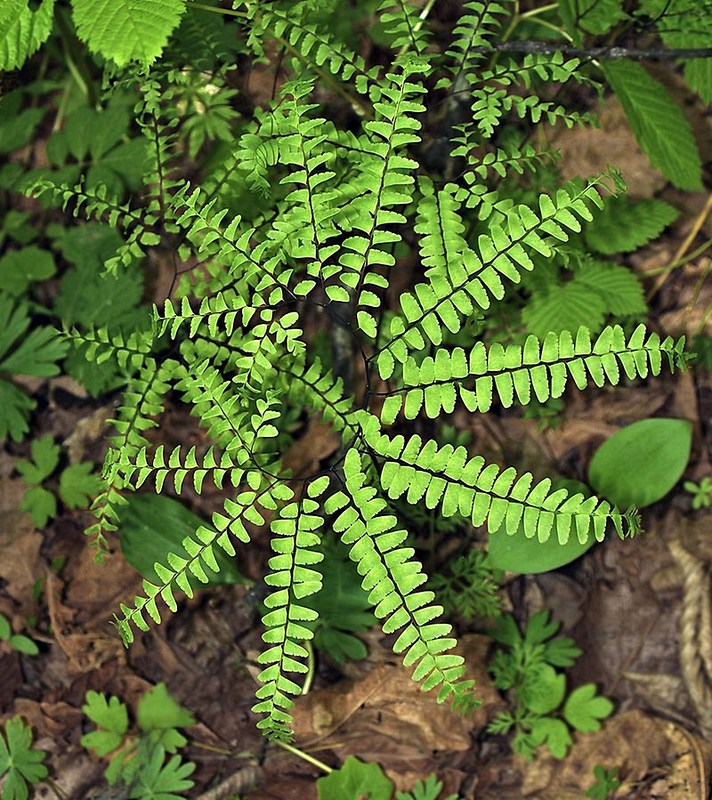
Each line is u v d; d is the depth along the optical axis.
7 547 0.86
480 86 0.79
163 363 0.72
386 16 0.68
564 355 0.59
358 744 0.80
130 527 0.78
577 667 0.81
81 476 0.85
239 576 0.79
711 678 0.80
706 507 0.82
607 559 0.83
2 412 0.86
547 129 0.86
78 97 0.93
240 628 0.83
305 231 0.61
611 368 0.59
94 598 0.84
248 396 0.68
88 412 0.89
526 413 0.84
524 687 0.80
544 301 0.78
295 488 0.80
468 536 0.82
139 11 0.55
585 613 0.82
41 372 0.84
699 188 0.80
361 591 0.77
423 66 0.61
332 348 0.81
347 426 0.66
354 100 0.75
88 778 0.81
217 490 0.84
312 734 0.80
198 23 0.73
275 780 0.80
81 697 0.83
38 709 0.83
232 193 0.73
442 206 0.64
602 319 0.78
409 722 0.79
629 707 0.80
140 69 0.72
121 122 0.87
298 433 0.83
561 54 0.69
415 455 0.61
